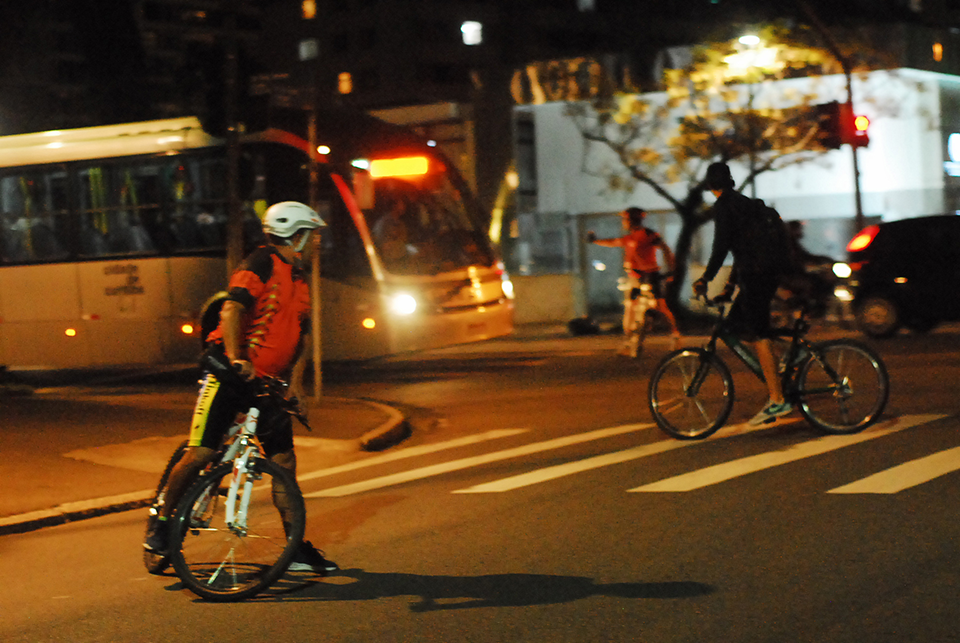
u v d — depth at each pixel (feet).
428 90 339.98
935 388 56.39
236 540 26.03
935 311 87.35
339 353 77.77
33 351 82.74
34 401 62.54
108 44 136.87
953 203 143.54
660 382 45.68
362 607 24.79
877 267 88.89
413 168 79.66
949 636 20.66
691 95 124.06
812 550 26.91
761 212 43.01
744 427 46.60
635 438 46.44
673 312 120.16
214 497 26.17
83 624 24.76
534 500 35.04
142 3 293.64
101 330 80.89
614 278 156.04
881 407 42.91
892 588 23.57
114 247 80.53
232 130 62.34
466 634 22.52
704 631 21.75
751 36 120.98
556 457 43.37
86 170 81.20
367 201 65.46
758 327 43.34
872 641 20.65
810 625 21.67
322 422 54.95
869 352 42.98
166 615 25.09
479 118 154.20
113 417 56.44
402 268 77.66
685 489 34.96
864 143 99.91
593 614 23.25
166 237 79.30
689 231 121.90
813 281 105.70
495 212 153.79
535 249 154.92
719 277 132.87
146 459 46.57
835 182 145.59
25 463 45.60
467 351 97.25
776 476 36.01
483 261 81.35
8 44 131.03
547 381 71.00
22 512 37.70
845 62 100.32
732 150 120.67
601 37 320.70
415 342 77.10
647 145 132.26
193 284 78.54
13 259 82.79
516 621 23.12
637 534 29.68
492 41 339.98
